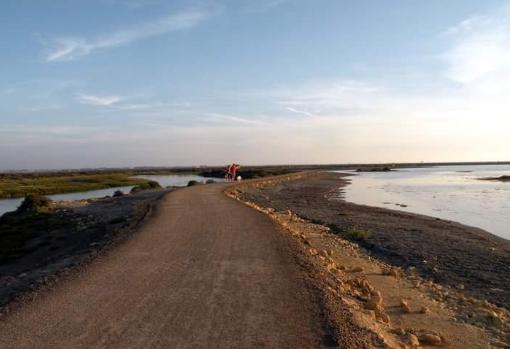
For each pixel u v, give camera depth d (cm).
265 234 1420
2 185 7000
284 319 663
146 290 816
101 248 1304
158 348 570
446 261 1507
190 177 11681
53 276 963
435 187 6012
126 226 1784
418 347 677
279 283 854
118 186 7756
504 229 2392
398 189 5700
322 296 773
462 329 806
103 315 689
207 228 1545
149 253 1144
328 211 3025
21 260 1881
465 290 1168
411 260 1519
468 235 2078
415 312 884
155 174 14500
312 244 1512
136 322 658
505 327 836
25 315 695
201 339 595
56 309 720
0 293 1015
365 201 4038
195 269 964
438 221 2572
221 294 786
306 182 7662
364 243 1817
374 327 678
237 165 6347
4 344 590
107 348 573
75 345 582
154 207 2298
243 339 595
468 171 13838
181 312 697
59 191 6519
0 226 2839
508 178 7988
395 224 2391
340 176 10456
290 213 2745
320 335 607
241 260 1050
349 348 570
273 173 11150
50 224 2725
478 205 3641
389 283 1121
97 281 884
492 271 1374
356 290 953
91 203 3697
